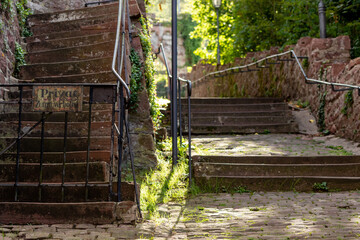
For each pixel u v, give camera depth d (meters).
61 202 4.39
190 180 6.14
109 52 6.93
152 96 7.77
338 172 6.44
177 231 4.31
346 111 8.57
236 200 5.61
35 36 7.67
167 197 5.59
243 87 15.80
